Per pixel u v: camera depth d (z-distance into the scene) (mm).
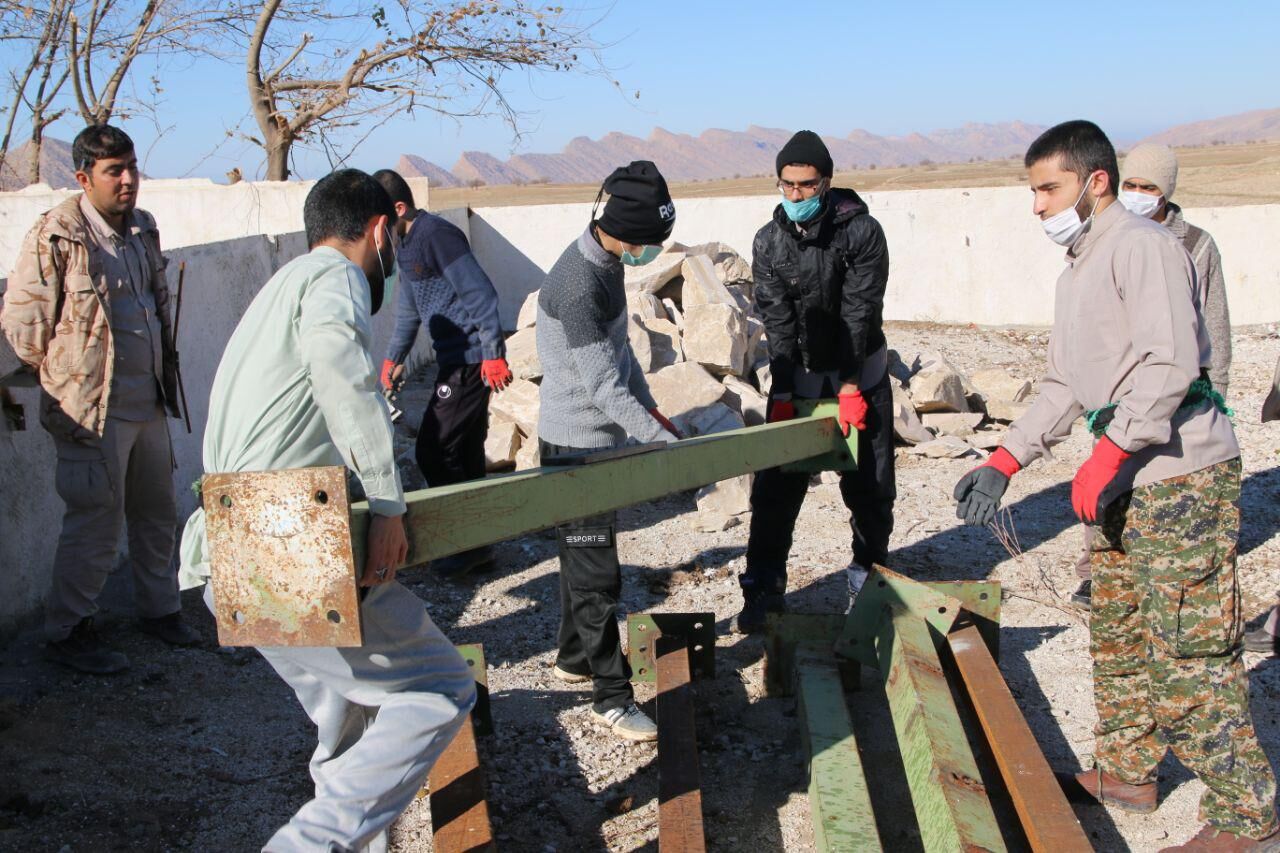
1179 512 2979
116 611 5102
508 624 5098
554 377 3900
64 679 4371
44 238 4152
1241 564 5449
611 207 3557
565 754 3930
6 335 4352
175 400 4711
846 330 4324
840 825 2957
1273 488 6555
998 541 5906
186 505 6402
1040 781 2990
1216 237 12469
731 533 6141
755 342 8508
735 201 13812
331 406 2393
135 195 4383
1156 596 3045
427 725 2590
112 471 4355
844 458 4418
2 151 13750
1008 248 13039
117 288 4367
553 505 2908
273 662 2738
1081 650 4594
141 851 3346
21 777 3645
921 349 11633
